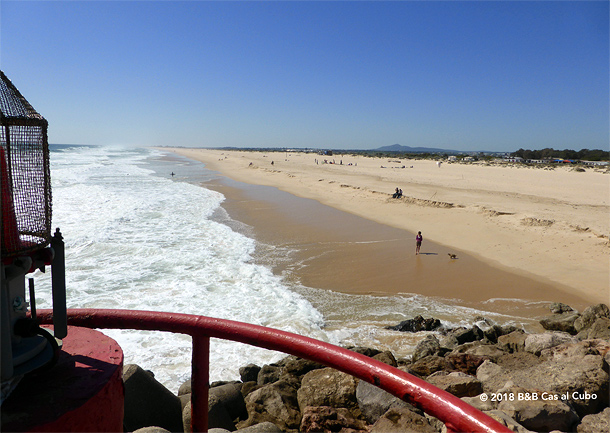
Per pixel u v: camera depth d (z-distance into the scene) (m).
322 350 1.80
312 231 21.86
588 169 73.56
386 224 23.91
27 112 1.59
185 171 65.00
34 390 1.43
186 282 13.33
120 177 50.88
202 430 2.03
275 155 154.38
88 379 1.50
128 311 2.09
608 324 9.85
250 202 31.77
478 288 14.25
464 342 10.23
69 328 1.88
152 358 8.76
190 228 21.42
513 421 5.00
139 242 18.05
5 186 1.42
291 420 5.75
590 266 16.44
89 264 14.83
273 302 12.12
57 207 25.95
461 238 20.75
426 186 42.78
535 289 14.24
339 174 59.69
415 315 11.99
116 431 1.56
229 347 9.37
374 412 5.38
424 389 1.53
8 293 1.46
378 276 15.14
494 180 51.12
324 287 13.94
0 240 1.36
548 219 23.42
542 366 6.70
